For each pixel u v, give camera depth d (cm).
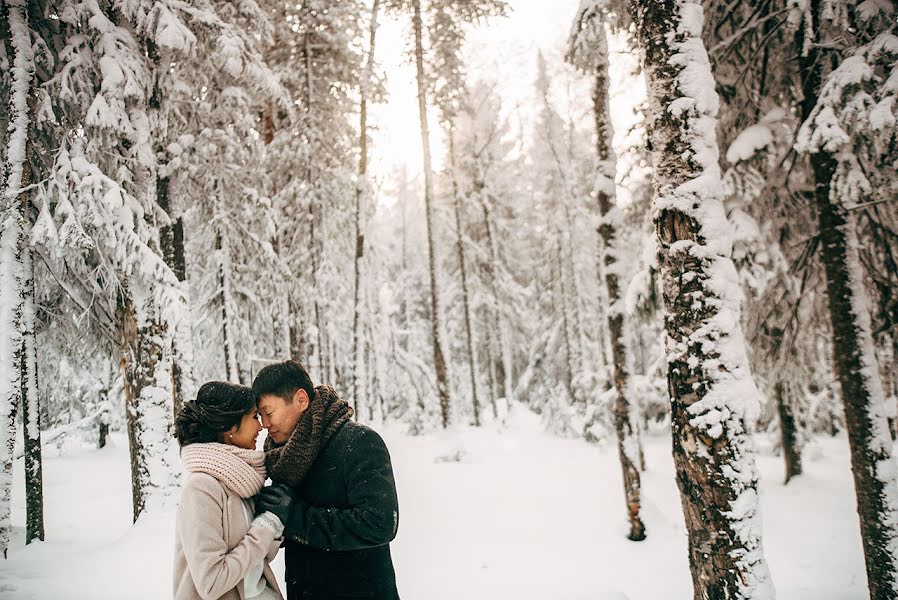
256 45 1006
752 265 744
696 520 323
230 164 1093
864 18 530
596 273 1928
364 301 1688
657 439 1777
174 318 718
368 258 2002
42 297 863
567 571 626
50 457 1664
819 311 776
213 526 188
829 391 1428
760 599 296
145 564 571
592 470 1292
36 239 643
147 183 784
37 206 708
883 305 625
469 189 2702
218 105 990
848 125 506
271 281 1412
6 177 667
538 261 3200
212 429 212
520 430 2184
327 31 1689
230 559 184
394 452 1584
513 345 3303
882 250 639
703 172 342
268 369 227
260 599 211
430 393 2380
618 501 989
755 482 314
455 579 593
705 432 318
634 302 818
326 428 218
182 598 199
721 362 321
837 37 539
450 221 2669
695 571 325
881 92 478
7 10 684
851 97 506
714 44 747
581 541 756
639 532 759
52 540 765
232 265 1358
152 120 811
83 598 490
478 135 2703
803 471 1144
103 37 718
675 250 344
